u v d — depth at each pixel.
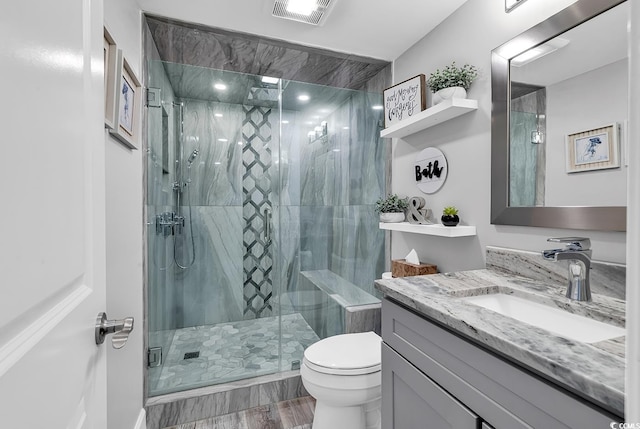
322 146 2.65
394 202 2.04
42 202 0.42
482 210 1.52
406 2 1.64
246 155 2.99
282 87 2.44
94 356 0.62
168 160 2.39
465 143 1.62
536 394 0.66
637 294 0.26
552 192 1.18
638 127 0.26
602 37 1.04
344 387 1.36
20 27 0.37
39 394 0.41
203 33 1.91
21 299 0.37
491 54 1.45
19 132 0.37
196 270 2.81
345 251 2.64
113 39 1.14
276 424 1.68
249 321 2.92
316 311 2.52
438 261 1.84
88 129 0.60
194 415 1.71
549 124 1.20
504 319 0.83
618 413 0.53
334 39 1.99
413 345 1.05
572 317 0.96
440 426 0.92
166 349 2.19
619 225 0.98
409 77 2.10
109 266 1.18
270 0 1.61
